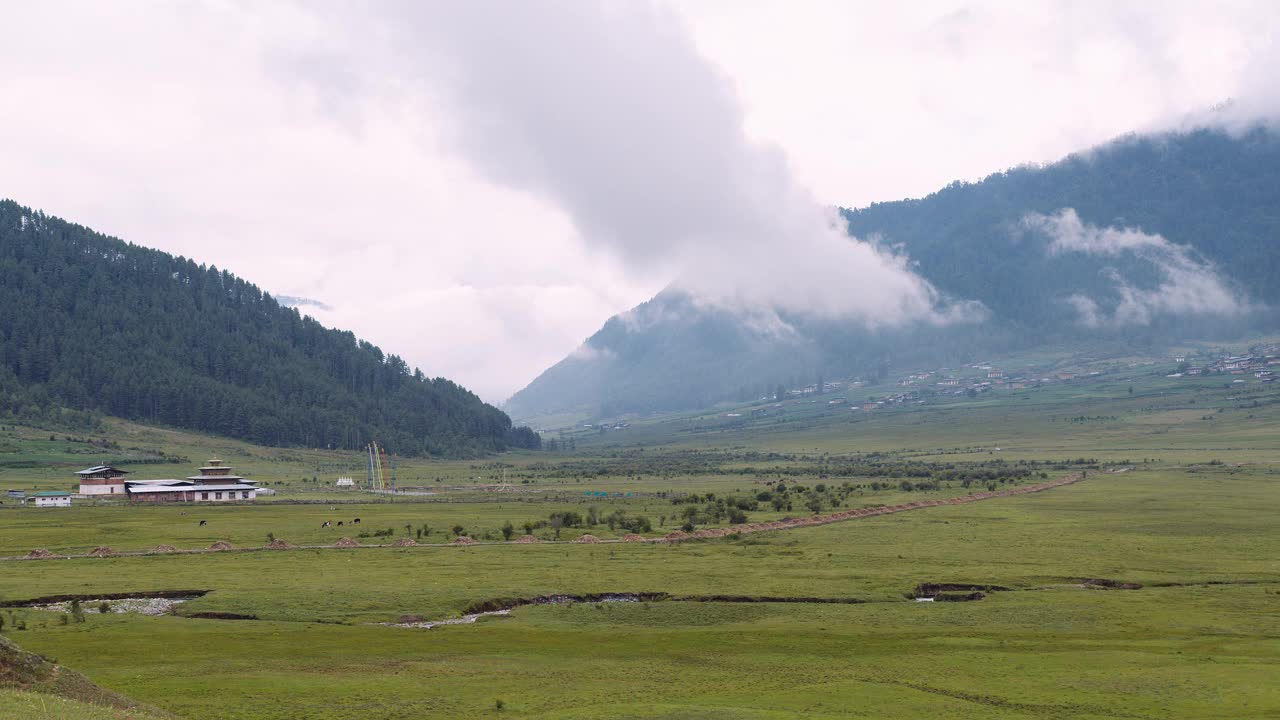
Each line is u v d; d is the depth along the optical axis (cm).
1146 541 14750
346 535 16438
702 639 8600
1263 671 7069
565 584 11406
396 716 6047
